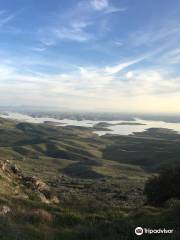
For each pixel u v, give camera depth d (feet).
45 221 88.53
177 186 143.33
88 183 370.94
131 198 209.97
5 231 69.62
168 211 94.63
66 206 122.83
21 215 87.86
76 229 82.84
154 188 149.18
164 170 153.79
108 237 70.95
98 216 104.12
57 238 74.64
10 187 128.67
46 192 145.38
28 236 71.36
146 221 80.64
